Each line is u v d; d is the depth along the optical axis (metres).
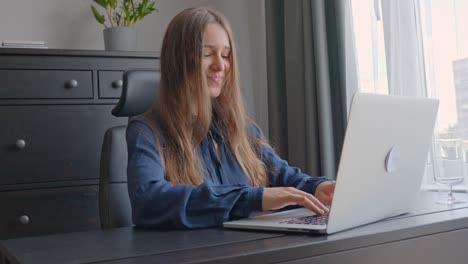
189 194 1.14
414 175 1.21
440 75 1.97
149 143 1.31
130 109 1.64
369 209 1.07
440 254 1.07
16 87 2.31
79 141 2.39
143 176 1.22
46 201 2.35
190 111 1.39
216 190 1.16
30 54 2.32
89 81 2.40
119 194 1.59
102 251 0.93
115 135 1.63
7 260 0.99
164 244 0.97
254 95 3.12
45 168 2.35
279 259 0.88
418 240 1.04
